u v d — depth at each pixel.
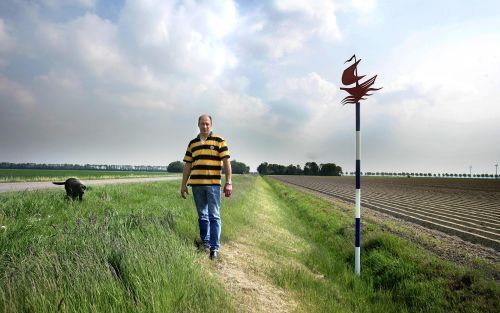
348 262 7.83
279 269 5.85
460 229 11.84
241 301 4.03
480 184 67.00
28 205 7.56
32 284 3.09
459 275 5.73
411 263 6.67
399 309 5.34
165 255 4.20
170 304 3.28
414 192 37.62
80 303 3.02
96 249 4.22
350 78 6.99
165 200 11.13
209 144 5.45
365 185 58.00
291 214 17.72
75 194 9.28
